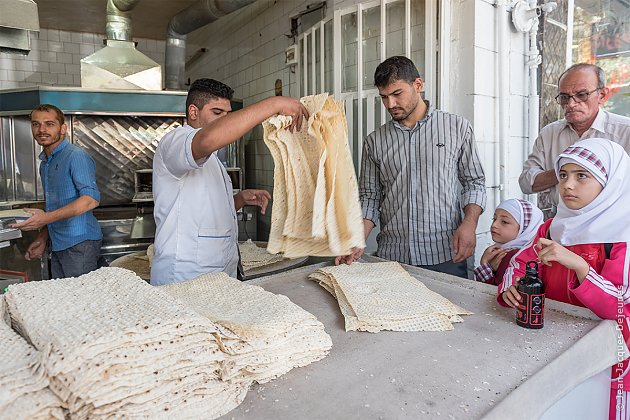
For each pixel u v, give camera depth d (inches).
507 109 109.6
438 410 34.9
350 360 42.8
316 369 41.2
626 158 55.7
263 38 180.5
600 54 132.3
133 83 173.9
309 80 147.1
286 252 47.8
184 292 50.5
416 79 84.7
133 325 31.8
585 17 131.4
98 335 30.4
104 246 136.2
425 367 41.4
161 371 31.4
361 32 119.6
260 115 47.6
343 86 131.2
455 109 108.0
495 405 35.0
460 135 87.8
